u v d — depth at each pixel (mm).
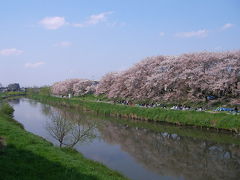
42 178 11539
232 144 29141
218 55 46312
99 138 33219
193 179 19250
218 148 27969
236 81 40812
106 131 38281
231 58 43594
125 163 22906
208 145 29328
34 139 20062
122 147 28703
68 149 21562
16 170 12047
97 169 16141
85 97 94188
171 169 21438
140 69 59969
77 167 13914
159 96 52906
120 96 66875
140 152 26766
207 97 45812
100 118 51031
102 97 81875
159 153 26391
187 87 48000
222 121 35094
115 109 56469
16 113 60969
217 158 24516
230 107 41219
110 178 13742
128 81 60969
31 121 47125
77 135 26234
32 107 77625
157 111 46906
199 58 47562
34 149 16484
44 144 18922
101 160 23562
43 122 45344
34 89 167250
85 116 53500
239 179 19219
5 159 13414
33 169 12477
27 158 14266
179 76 47219
